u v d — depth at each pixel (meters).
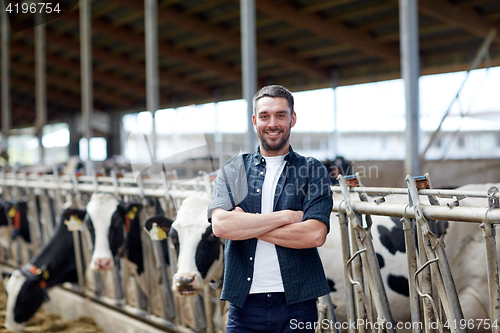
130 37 16.66
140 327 3.92
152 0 9.91
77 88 24.02
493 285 1.82
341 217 2.31
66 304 5.00
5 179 6.90
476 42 13.23
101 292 4.77
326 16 13.10
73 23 15.78
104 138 27.09
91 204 4.05
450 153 8.33
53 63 20.69
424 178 2.08
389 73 15.79
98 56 18.83
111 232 3.98
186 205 2.90
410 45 6.13
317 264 1.96
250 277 1.92
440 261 1.96
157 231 3.11
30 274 4.45
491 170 6.09
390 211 2.10
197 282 2.80
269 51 15.63
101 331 4.35
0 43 19.02
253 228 1.88
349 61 16.36
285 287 1.89
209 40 16.41
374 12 12.45
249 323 1.92
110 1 13.75
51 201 5.80
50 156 25.03
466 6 11.33
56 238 4.65
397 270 2.88
